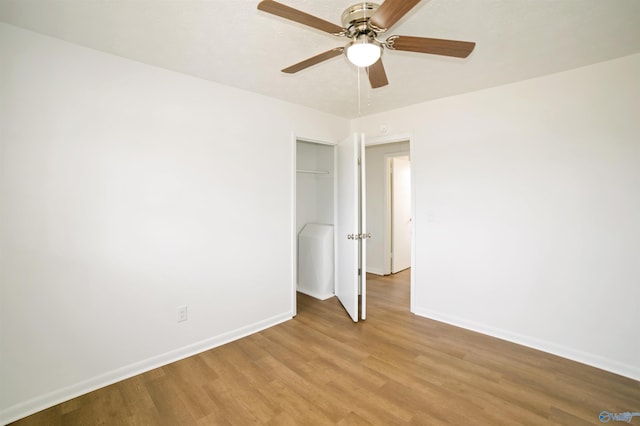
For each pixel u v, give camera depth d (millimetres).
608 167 2238
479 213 2854
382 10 1229
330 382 2113
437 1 1524
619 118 2189
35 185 1855
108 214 2117
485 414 1791
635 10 1603
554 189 2463
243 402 1915
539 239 2541
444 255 3100
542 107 2498
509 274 2699
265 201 3018
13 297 1798
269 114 3029
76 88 1982
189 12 1625
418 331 2912
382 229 5078
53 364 1926
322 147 4203
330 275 4000
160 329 2359
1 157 1750
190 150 2496
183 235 2469
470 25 1749
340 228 3701
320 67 2311
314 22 1342
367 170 5227
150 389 2053
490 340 2723
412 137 3303
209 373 2236
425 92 2879
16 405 1804
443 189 3080
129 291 2213
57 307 1937
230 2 1541
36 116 1852
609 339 2248
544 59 2191
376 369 2270
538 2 1539
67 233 1966
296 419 1766
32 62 1832
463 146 2928
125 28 1788
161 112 2340
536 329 2568
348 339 2760
